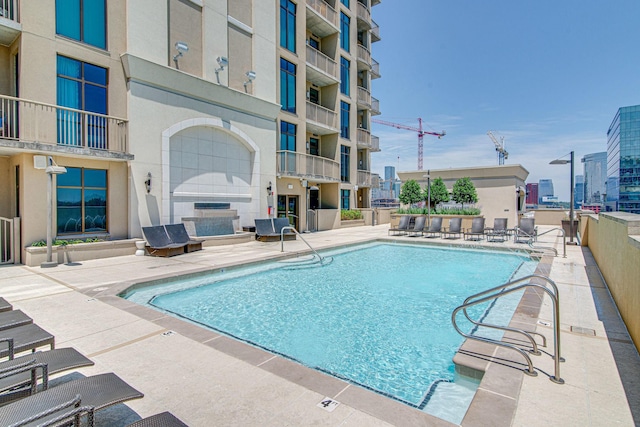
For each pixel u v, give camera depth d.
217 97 13.18
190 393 2.82
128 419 2.47
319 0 20.22
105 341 3.90
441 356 4.21
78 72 9.72
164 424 1.84
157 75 11.12
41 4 8.96
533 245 12.68
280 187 17.14
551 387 2.84
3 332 3.12
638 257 3.56
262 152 15.44
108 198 10.38
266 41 15.55
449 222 16.39
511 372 3.10
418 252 12.74
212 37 13.07
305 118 18.59
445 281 8.20
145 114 10.95
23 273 7.74
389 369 3.88
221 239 12.57
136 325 4.43
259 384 2.96
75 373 3.15
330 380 3.03
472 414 2.45
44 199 9.02
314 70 19.39
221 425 2.40
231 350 3.66
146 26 10.91
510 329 3.60
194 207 12.78
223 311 5.96
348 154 23.81
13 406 1.90
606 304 5.32
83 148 9.20
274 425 2.39
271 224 14.77
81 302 5.46
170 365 3.32
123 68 10.58
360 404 2.65
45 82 9.03
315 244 13.12
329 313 5.88
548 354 3.50
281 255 10.43
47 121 9.06
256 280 8.29
